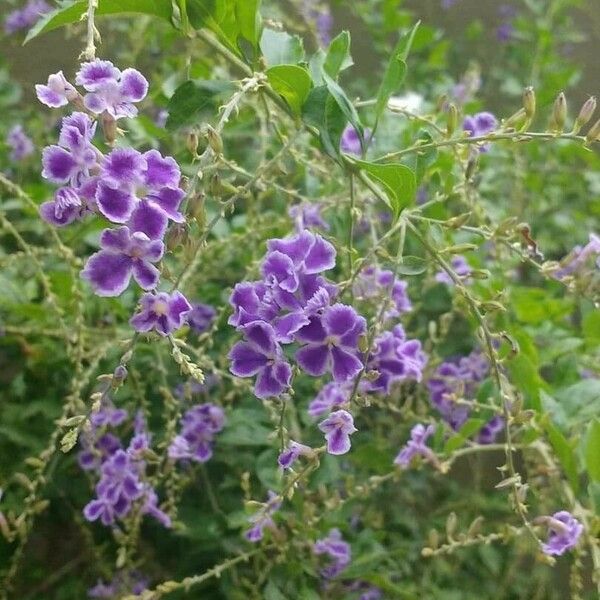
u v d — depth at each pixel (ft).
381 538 0.96
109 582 0.99
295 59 0.71
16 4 1.49
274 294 0.56
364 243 1.03
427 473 1.13
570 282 0.72
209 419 0.86
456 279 0.65
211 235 1.03
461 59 1.73
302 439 0.89
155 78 1.16
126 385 0.94
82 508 1.01
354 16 1.59
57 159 0.52
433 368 0.93
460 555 1.08
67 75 1.29
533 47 1.67
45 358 1.00
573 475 0.82
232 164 0.65
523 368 0.84
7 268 0.97
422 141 0.70
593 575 0.79
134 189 0.51
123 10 0.66
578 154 1.38
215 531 0.91
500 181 1.34
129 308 0.93
